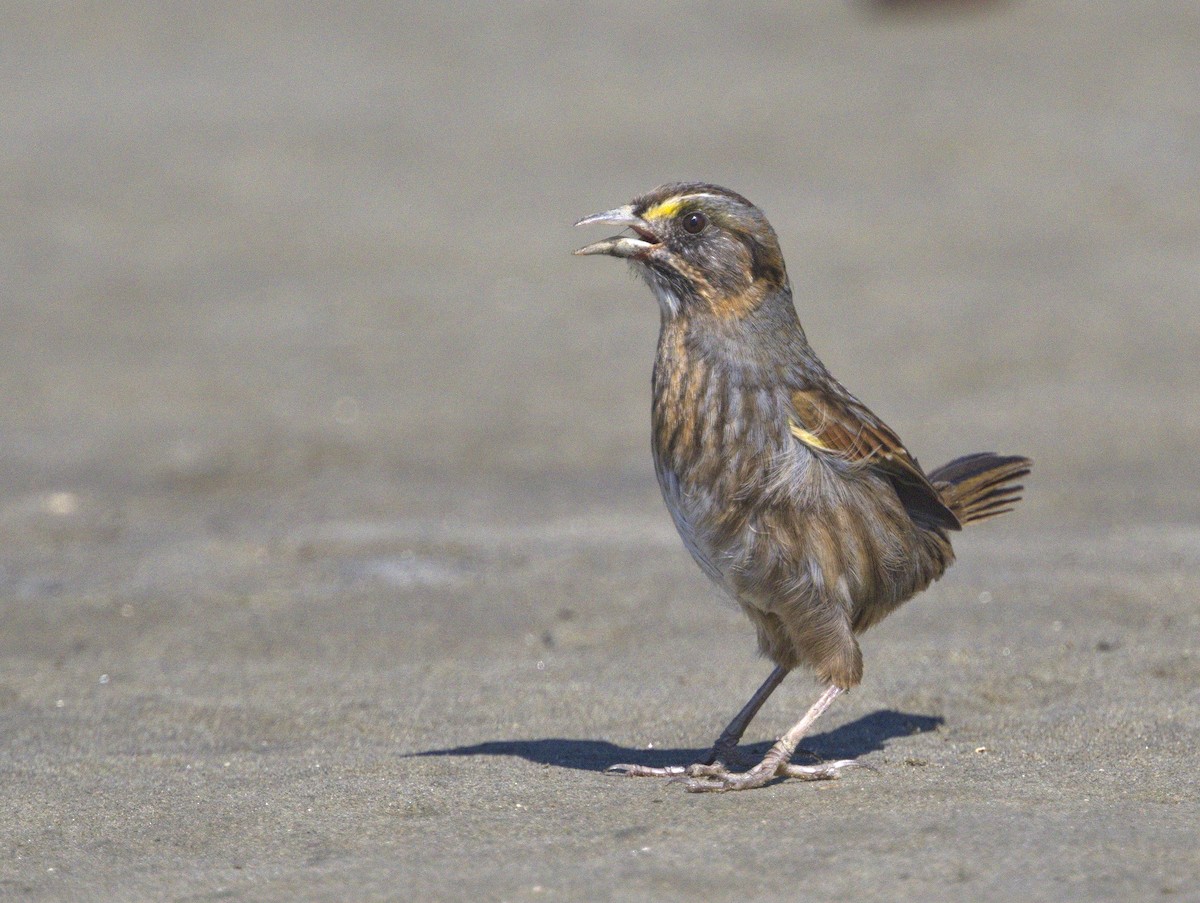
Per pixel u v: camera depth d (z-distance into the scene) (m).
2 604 11.40
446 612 10.98
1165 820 6.18
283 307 22.08
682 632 10.34
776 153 28.41
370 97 33.03
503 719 8.57
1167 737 7.69
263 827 6.65
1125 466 14.95
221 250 24.66
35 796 7.26
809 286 22.12
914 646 9.77
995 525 13.16
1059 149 27.91
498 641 10.27
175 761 7.86
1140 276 22.02
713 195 7.24
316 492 14.82
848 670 7.20
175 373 19.34
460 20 39.38
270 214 26.22
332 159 29.05
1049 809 6.38
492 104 32.28
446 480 15.23
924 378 18.45
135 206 26.73
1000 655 9.49
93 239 25.19
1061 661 9.30
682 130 29.94
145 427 17.25
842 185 26.62
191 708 8.90
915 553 7.54
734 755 7.54
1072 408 17.06
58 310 21.98
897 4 37.59
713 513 7.19
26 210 26.52
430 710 8.77
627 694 9.01
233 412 17.80
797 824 6.27
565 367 19.48
